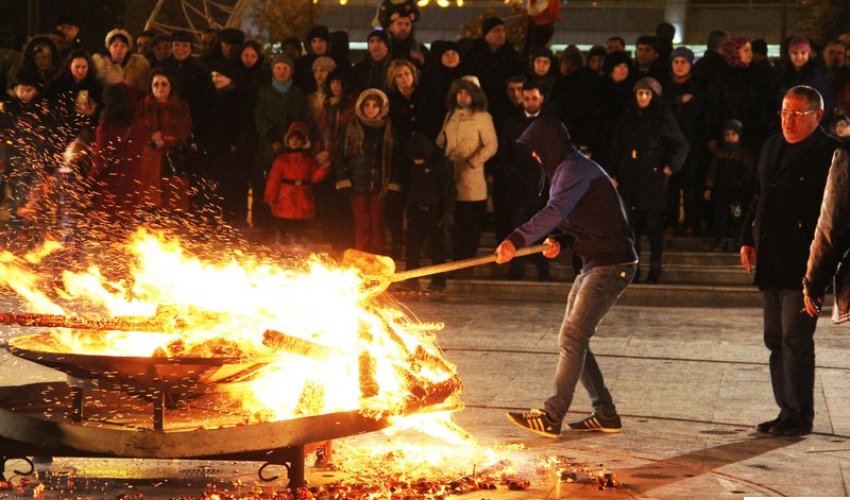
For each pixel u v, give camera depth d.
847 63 17.09
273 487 7.65
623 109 17.22
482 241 18.70
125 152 16.39
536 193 16.09
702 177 17.91
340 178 16.64
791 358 9.31
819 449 8.89
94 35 28.84
